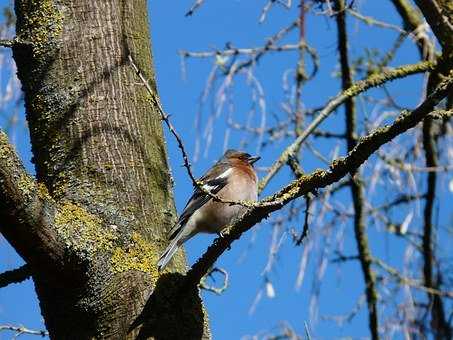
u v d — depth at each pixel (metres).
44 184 8.80
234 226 8.00
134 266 8.47
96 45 9.39
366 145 7.57
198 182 7.92
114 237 8.52
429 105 7.26
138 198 8.86
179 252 9.05
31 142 9.27
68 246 8.13
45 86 9.23
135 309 8.32
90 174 8.89
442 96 7.21
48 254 8.02
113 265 8.40
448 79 7.21
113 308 8.30
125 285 8.38
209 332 8.55
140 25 9.80
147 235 8.73
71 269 8.23
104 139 9.03
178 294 8.43
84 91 9.20
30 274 8.55
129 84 9.38
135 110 9.29
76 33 9.40
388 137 7.50
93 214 8.62
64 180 8.88
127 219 8.70
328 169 7.80
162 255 8.61
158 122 9.45
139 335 8.23
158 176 9.11
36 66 9.31
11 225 7.75
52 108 9.16
